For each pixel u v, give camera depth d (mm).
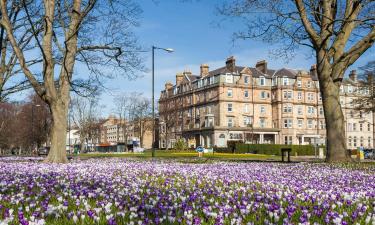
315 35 19344
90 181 8445
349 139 93812
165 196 6164
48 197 5914
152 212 4789
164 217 4273
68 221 4234
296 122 86438
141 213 4488
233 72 85688
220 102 83250
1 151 111000
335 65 19250
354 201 5984
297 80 87438
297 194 6664
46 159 17531
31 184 7410
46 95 17547
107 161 20375
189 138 90250
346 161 18562
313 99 89125
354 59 18938
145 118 93750
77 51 19297
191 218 4312
